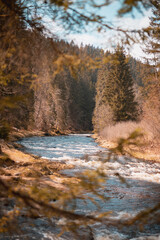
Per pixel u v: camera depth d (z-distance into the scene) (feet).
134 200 16.88
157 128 39.68
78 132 161.99
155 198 17.53
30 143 60.03
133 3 2.44
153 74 44.45
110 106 101.60
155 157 36.29
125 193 18.74
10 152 30.91
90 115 200.95
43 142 66.85
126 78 102.01
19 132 78.18
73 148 54.80
